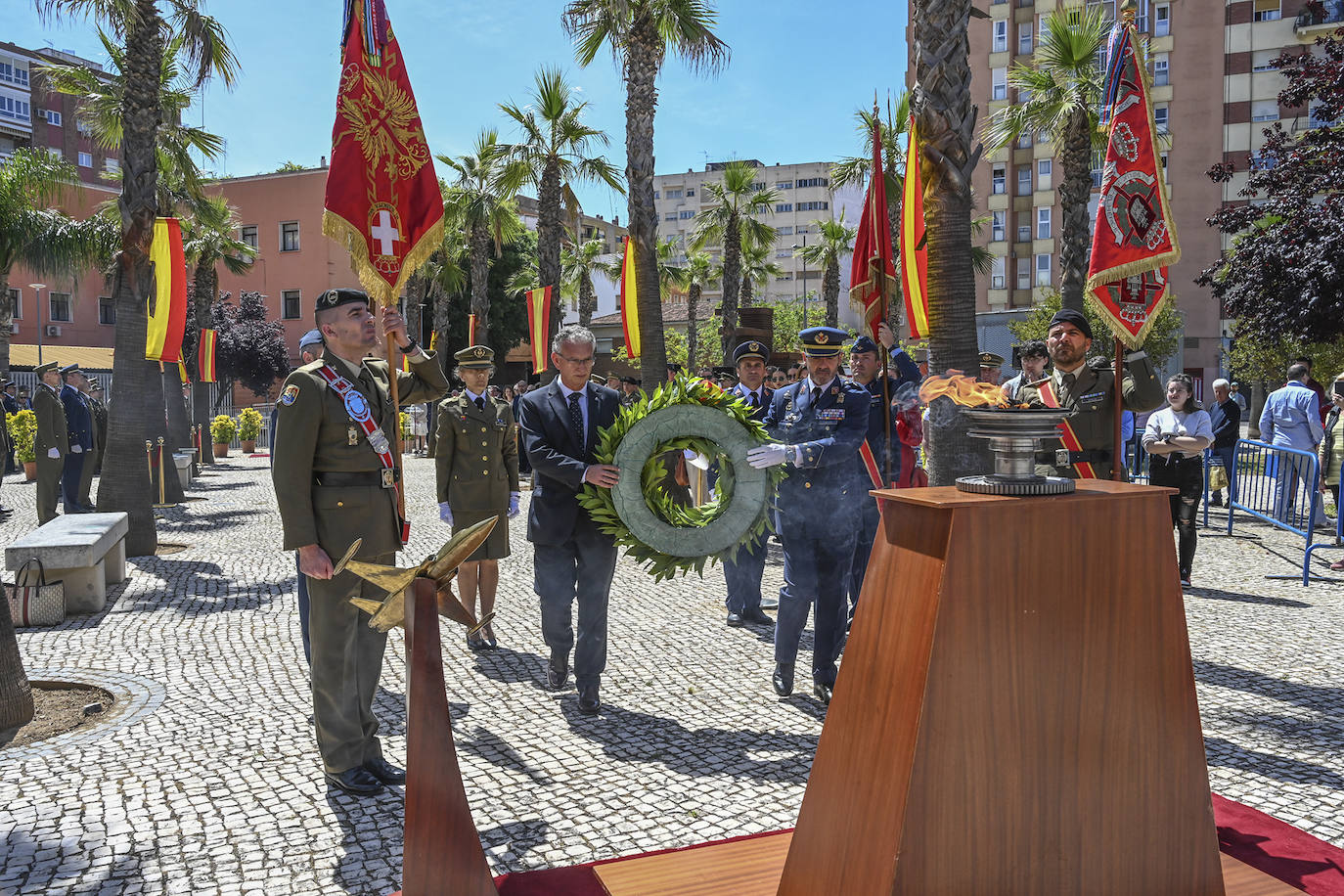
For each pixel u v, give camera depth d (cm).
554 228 2228
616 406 470
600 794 355
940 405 563
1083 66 1606
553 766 386
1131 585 215
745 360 658
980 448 554
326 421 349
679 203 8606
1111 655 212
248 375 3722
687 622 642
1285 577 764
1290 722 425
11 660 428
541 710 460
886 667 209
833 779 220
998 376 1020
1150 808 216
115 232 1808
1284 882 258
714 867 280
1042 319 2781
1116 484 233
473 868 252
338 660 355
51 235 1812
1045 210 4025
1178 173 3756
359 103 392
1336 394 916
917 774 192
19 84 4803
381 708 463
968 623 197
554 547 471
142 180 935
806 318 4975
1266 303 1531
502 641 601
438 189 411
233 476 1883
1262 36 3597
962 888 197
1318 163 1505
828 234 3297
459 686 503
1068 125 1609
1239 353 2216
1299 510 809
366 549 356
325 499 351
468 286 3809
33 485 1709
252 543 1017
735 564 627
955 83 565
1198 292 3759
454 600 261
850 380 474
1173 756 219
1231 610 652
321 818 335
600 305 6731
